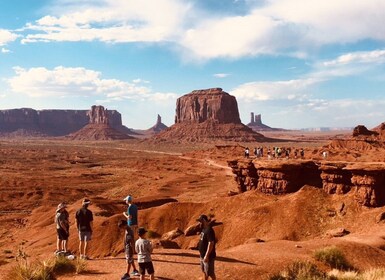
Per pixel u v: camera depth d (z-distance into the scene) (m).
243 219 47.22
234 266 16.31
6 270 15.78
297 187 51.69
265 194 54.16
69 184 122.44
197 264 16.28
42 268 14.60
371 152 100.31
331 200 46.25
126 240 14.38
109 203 68.25
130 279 14.05
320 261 19.30
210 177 111.19
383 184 42.31
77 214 17.23
